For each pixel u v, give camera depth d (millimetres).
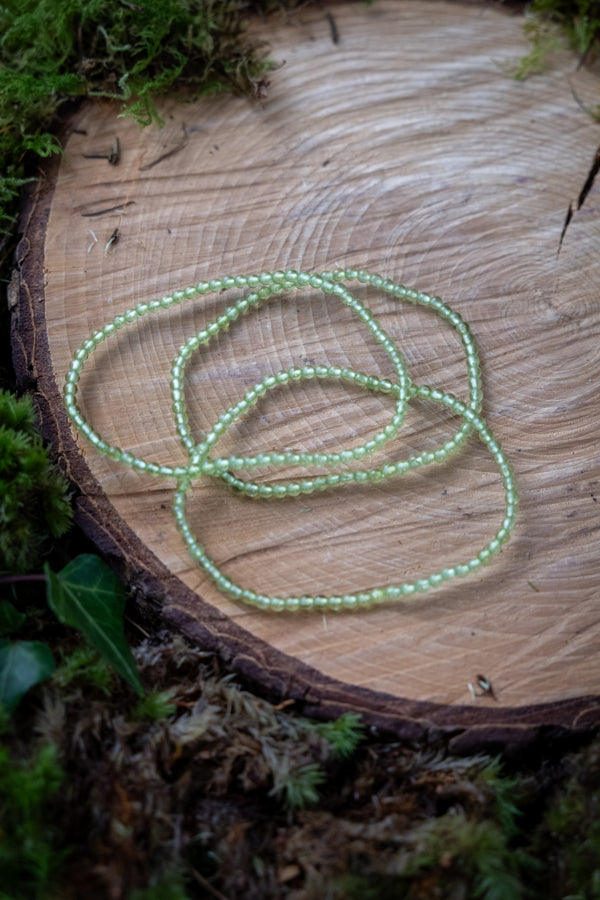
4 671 194
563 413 227
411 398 229
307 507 218
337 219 238
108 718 200
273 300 232
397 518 218
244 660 205
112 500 214
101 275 230
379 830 195
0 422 212
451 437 226
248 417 223
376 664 207
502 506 219
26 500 208
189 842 194
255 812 199
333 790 203
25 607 213
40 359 223
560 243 238
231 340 228
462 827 194
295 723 203
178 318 229
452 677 206
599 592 214
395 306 233
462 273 236
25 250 229
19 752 192
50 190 234
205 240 235
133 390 223
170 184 238
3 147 234
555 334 232
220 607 209
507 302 234
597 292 235
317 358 228
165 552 212
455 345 230
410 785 202
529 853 198
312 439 223
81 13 239
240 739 201
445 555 216
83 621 199
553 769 205
